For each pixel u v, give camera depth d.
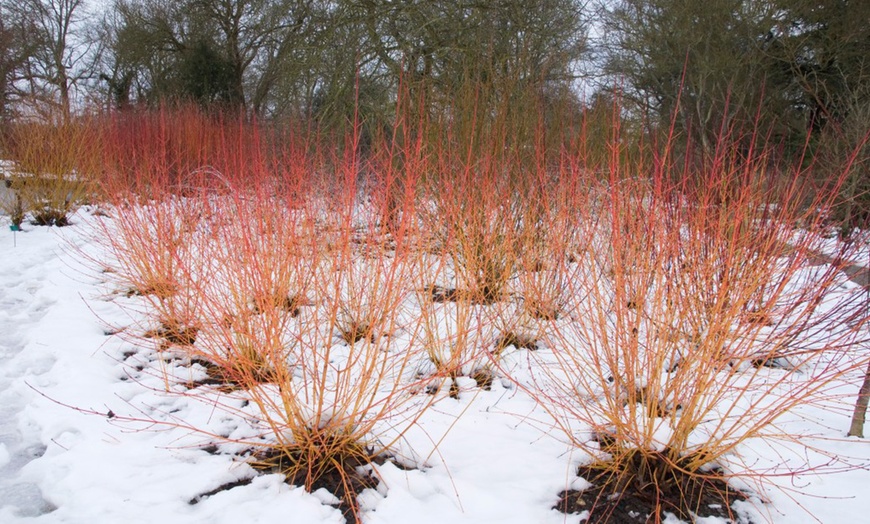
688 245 2.55
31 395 2.93
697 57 12.07
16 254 6.02
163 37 18.47
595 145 4.18
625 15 14.94
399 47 7.57
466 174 3.72
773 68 12.19
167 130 7.09
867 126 4.79
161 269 3.87
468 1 7.57
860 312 2.67
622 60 14.32
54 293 4.63
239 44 18.42
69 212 8.05
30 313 4.26
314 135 4.86
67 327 3.84
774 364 3.28
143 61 19.06
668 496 2.17
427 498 2.17
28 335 3.71
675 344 2.35
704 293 2.55
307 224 3.34
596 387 2.95
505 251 3.85
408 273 3.30
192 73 16.48
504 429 2.65
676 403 2.27
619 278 2.32
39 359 3.38
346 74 7.66
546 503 2.13
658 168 2.54
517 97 4.65
